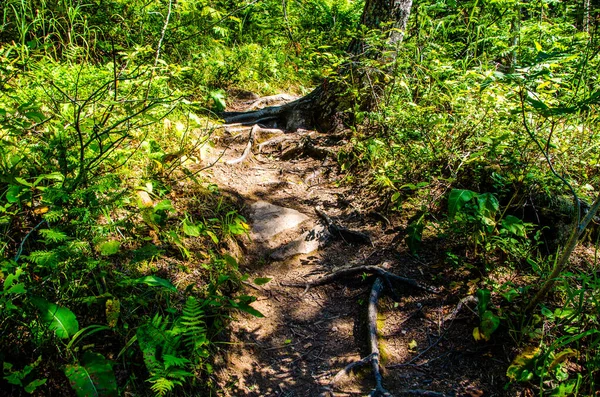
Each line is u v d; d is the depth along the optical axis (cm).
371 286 345
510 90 401
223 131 550
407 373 283
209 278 320
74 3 580
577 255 338
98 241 241
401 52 524
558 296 302
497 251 343
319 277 358
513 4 602
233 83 697
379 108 512
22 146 310
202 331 274
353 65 539
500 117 393
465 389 269
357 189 453
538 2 625
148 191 325
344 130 537
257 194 442
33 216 281
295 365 288
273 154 532
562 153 376
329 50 795
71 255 232
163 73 523
